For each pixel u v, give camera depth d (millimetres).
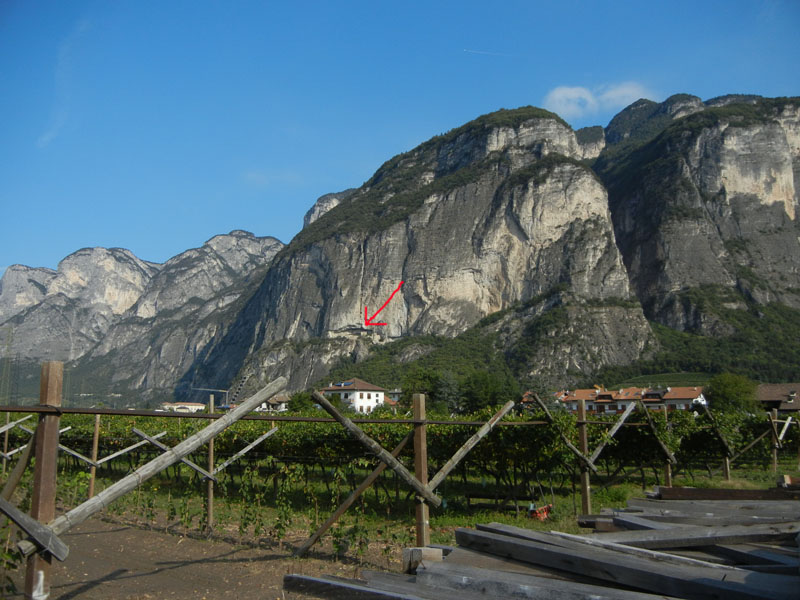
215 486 21719
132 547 11992
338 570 9859
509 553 7922
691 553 8172
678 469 26500
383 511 17938
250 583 8859
